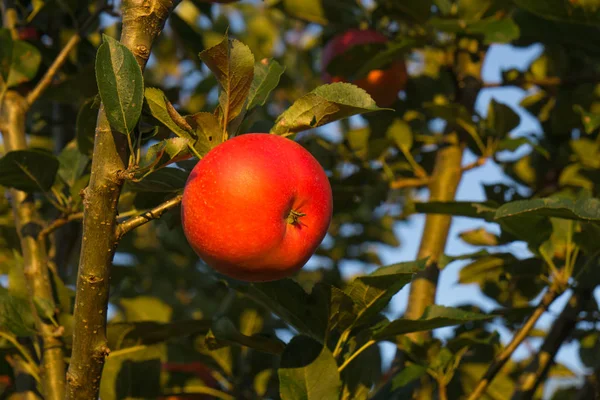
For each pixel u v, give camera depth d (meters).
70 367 1.00
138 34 0.98
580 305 1.25
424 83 1.57
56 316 1.17
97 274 0.98
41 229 1.21
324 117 1.02
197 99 1.73
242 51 0.99
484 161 1.34
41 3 1.35
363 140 1.53
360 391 1.13
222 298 1.74
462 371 1.34
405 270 1.09
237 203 0.98
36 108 1.45
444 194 1.35
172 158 0.98
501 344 1.22
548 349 1.26
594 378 1.31
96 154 0.98
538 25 1.35
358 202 1.44
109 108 0.97
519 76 1.45
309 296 1.10
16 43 1.26
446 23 1.31
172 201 1.00
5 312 1.16
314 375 1.09
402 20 1.40
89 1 1.40
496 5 1.35
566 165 1.49
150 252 1.87
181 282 1.84
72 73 1.36
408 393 1.22
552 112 1.51
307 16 1.59
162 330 1.21
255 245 0.99
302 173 1.00
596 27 1.32
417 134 1.46
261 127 1.15
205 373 1.29
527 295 1.34
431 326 1.10
